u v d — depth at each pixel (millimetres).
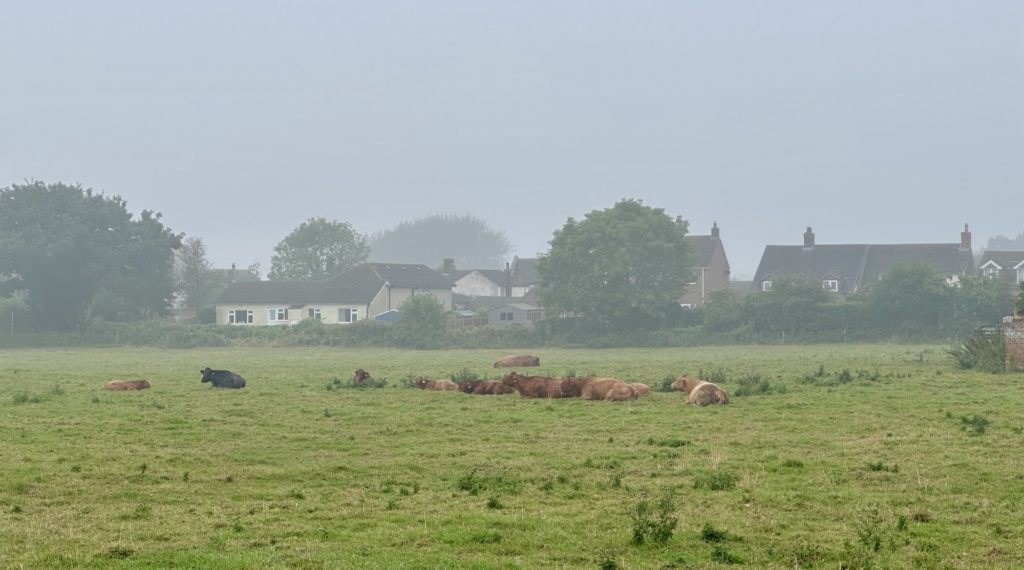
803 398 36688
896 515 18484
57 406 35906
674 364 63562
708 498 20047
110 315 120250
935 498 19750
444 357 80188
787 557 15938
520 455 25031
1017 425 28516
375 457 24859
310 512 19000
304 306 139375
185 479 22062
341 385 45000
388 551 16141
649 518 17766
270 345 103312
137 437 28078
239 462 24281
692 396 35031
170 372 58219
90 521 18156
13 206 116375
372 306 138500
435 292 152125
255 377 52344
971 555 16016
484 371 58562
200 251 155875
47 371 59781
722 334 99875
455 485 21438
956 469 22406
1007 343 48156
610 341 100375
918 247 154375
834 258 155750
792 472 22531
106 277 116250
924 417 30906
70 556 15586
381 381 45406
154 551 16062
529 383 39031
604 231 105312
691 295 152750
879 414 31891
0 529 17422
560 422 31031
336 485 21609
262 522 18156
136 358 80375
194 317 142375
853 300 102938
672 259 106938
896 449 25062
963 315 95375
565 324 105688
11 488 20828
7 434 28547
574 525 17953
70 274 113125
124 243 119125
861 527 17266
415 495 20453
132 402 37406
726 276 162625
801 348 87438
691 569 15398
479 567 15180
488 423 31047
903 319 97688
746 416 31859
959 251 151750
